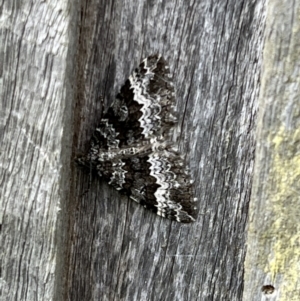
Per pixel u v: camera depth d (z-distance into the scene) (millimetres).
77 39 131
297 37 121
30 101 126
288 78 123
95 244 139
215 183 136
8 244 129
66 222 135
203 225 137
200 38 133
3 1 124
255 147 132
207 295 139
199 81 134
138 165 135
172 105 134
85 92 135
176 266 139
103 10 133
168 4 133
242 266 138
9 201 128
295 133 124
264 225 127
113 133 135
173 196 135
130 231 139
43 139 126
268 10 123
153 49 134
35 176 127
